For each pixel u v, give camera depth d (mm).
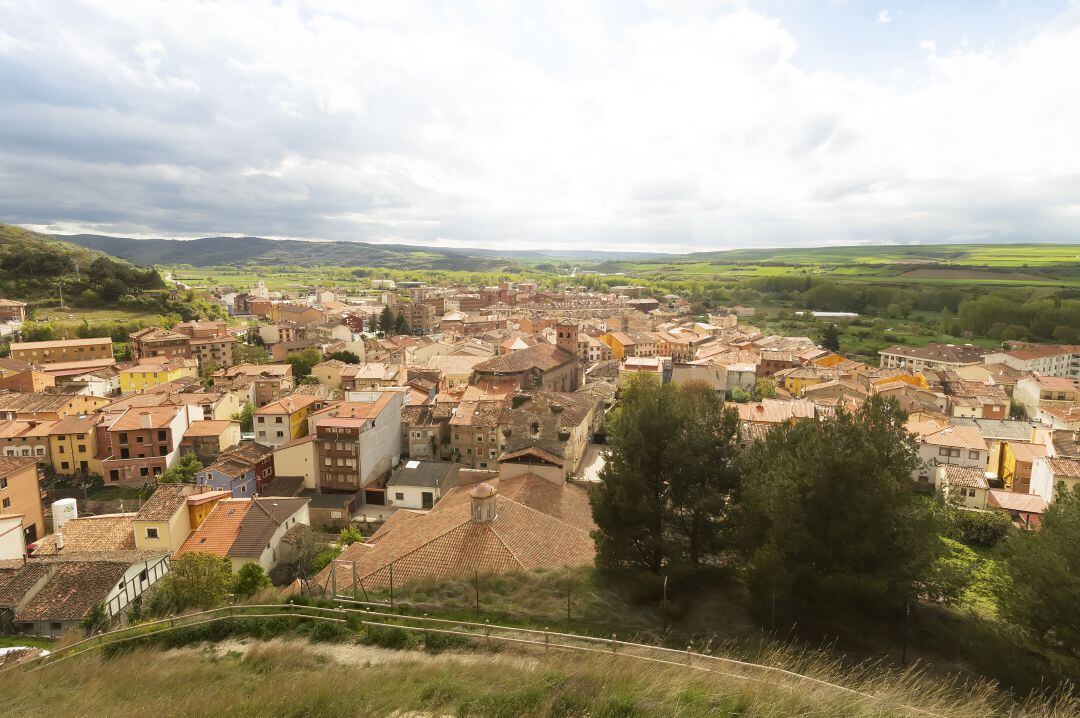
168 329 181625
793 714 17453
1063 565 23672
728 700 18047
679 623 29172
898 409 33031
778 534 28297
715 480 36719
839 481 27219
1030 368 156000
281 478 84312
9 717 21703
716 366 128875
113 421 91750
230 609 30828
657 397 36562
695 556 36062
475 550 36375
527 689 19266
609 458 36094
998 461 86375
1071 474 67688
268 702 19734
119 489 87125
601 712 17594
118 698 22562
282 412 97562
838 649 26141
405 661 23859
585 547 40688
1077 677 21953
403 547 38531
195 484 73188
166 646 28016
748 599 30000
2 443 90125
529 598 31625
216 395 110438
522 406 54312
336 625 27391
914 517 28172
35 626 42906
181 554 53125
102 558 49438
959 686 23281
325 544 64250
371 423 86625
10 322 171875
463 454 93938
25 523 67375
